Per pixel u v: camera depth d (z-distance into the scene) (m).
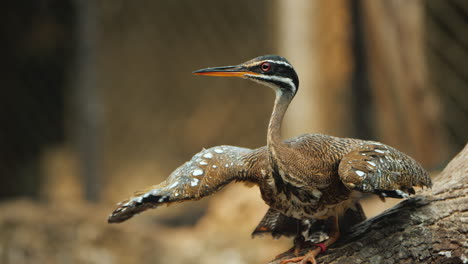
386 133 16.47
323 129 15.97
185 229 15.82
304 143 7.10
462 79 17.09
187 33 19.39
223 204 14.48
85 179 20.98
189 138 19.56
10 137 25.34
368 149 6.83
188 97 19.61
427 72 16.64
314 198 6.89
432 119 16.56
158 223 17.05
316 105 15.88
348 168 6.55
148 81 20.12
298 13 15.85
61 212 14.92
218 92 19.11
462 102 17.05
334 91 15.95
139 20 20.12
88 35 20.78
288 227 7.75
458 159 7.48
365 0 16.17
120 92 20.48
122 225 14.73
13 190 24.58
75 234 14.29
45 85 25.73
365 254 6.65
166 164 19.81
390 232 6.75
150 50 20.00
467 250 6.62
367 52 16.39
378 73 16.34
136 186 20.14
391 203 12.86
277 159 6.77
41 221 14.45
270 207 7.57
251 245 13.59
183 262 13.80
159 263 13.98
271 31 16.95
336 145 7.02
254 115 18.52
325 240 7.00
